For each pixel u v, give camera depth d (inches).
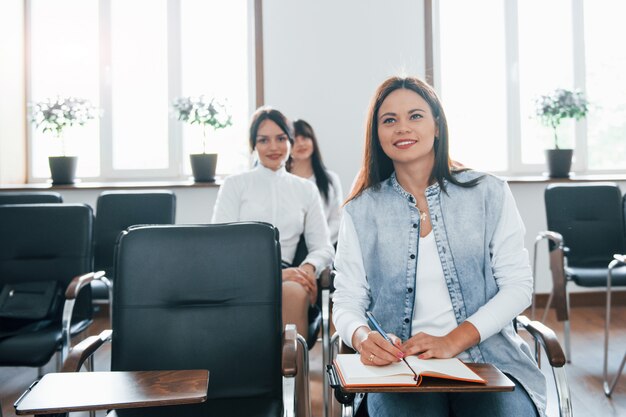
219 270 71.4
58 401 46.0
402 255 64.3
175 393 47.2
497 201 64.9
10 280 104.3
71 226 106.3
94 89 197.5
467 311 62.7
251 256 72.1
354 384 47.8
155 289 70.4
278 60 189.8
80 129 197.0
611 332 157.2
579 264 145.6
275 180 118.3
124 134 197.3
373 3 188.1
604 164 197.6
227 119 179.3
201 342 69.9
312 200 119.4
